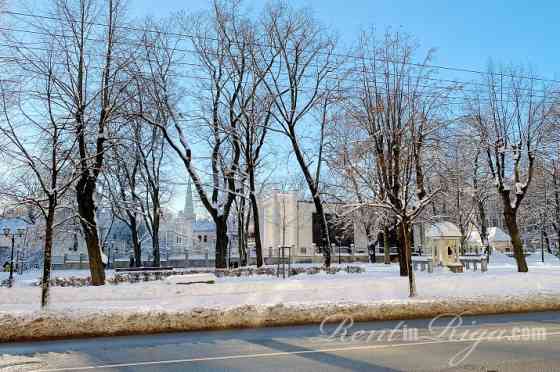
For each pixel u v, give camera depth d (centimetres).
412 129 1831
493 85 2502
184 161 2638
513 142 2519
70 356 955
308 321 1389
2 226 4553
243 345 1055
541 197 4500
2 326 1148
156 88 2505
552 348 994
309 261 4894
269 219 5734
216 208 2738
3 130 1427
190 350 1005
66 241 5469
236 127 2808
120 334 1225
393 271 2752
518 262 2484
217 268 2662
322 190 3272
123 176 3706
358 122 2352
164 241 8469
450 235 2742
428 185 2692
